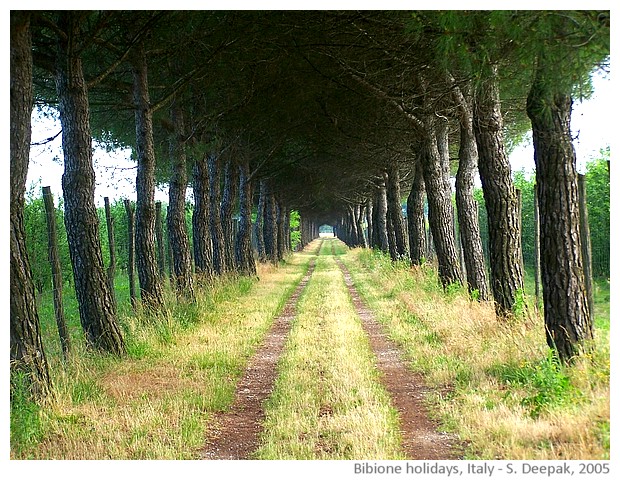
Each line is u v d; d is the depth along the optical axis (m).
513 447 5.56
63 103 9.90
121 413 7.14
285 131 20.42
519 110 11.03
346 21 10.53
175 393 8.02
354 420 6.62
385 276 22.59
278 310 16.47
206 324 13.45
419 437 6.37
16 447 6.08
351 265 35.72
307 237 83.25
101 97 15.02
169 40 11.37
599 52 4.61
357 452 5.73
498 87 6.92
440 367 8.91
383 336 12.40
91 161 10.09
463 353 9.46
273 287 22.58
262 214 34.41
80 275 9.98
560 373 6.79
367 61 11.41
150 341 10.83
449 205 16.02
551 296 7.46
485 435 6.01
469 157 13.19
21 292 7.14
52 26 9.03
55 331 11.60
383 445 5.95
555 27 4.68
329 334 12.30
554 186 7.39
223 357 10.21
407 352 10.42
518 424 5.99
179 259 15.18
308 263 40.72
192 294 15.12
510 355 8.29
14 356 7.05
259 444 6.37
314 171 29.61
